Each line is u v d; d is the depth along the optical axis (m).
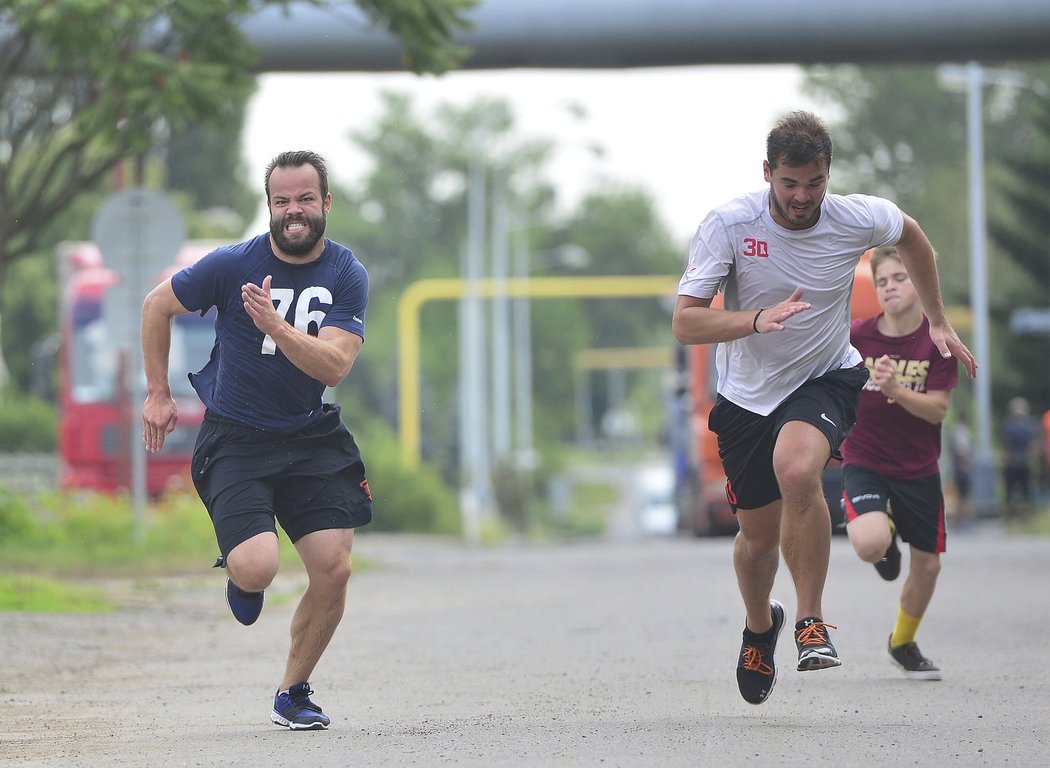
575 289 155.50
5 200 71.81
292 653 26.64
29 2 59.38
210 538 71.38
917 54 77.06
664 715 27.78
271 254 25.52
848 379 26.16
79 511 71.62
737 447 26.31
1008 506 123.19
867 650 38.31
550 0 75.69
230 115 64.94
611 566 72.44
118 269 67.56
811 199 24.58
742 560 26.75
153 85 61.31
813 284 25.52
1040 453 139.50
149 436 25.83
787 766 22.14
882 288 33.47
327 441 26.11
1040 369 181.88
